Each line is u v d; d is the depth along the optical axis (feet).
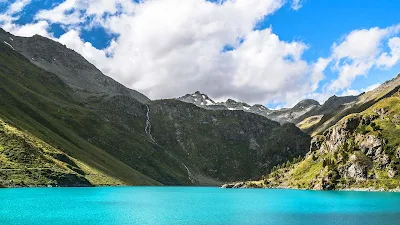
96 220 350.64
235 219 370.53
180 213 423.64
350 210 456.45
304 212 435.12
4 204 461.78
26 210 407.44
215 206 523.70
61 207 451.94
